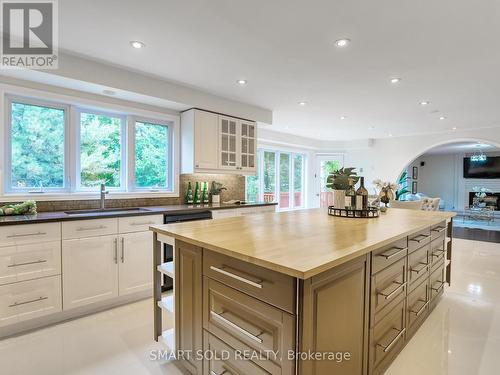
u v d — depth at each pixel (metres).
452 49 2.37
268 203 4.34
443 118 4.93
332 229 1.91
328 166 7.64
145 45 2.35
